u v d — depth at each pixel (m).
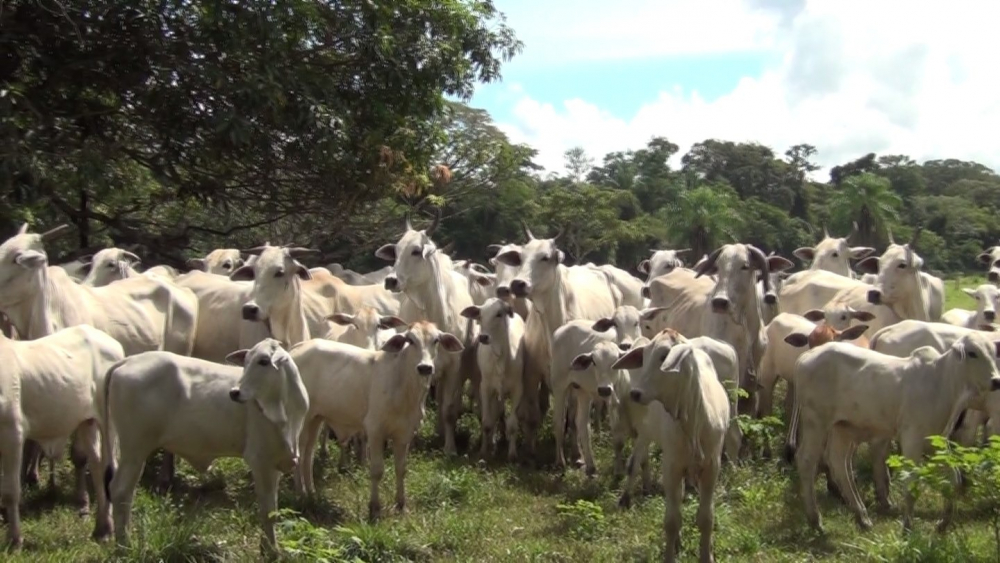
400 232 22.70
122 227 18.89
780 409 14.01
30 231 14.92
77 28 15.02
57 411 8.19
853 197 41.00
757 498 9.36
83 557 7.61
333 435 12.73
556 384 11.50
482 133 28.08
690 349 7.40
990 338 9.45
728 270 11.43
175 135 16.59
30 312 10.00
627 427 10.73
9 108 14.06
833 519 9.14
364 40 17.09
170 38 15.91
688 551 8.03
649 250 44.75
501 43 19.03
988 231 60.66
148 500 8.87
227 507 9.18
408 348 9.15
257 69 15.79
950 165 93.75
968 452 7.49
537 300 12.23
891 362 8.89
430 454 11.88
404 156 18.36
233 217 23.59
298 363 9.73
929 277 15.59
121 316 11.07
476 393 13.52
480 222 39.25
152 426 7.62
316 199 18.89
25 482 9.84
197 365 7.85
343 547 7.66
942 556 7.41
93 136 16.17
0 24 15.24
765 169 63.69
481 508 9.63
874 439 9.27
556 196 41.91
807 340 10.66
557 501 9.95
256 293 11.08
